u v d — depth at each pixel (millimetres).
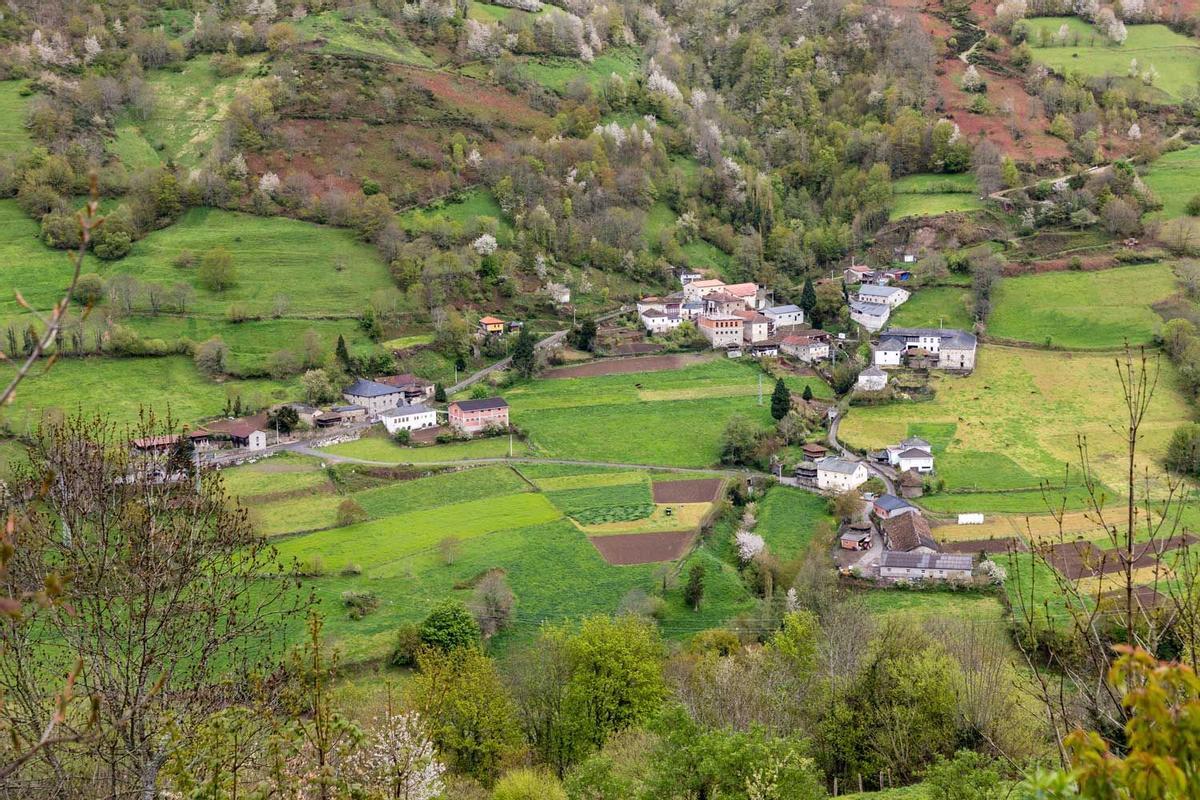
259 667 33344
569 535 136375
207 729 29812
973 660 75500
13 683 29891
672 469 161625
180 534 32531
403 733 42875
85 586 30422
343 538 133375
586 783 55719
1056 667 81375
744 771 48688
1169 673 17562
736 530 141125
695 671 83750
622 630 85125
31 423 141500
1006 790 47906
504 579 120938
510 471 159625
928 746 64875
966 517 140125
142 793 29344
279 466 156375
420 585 120500
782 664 78875
